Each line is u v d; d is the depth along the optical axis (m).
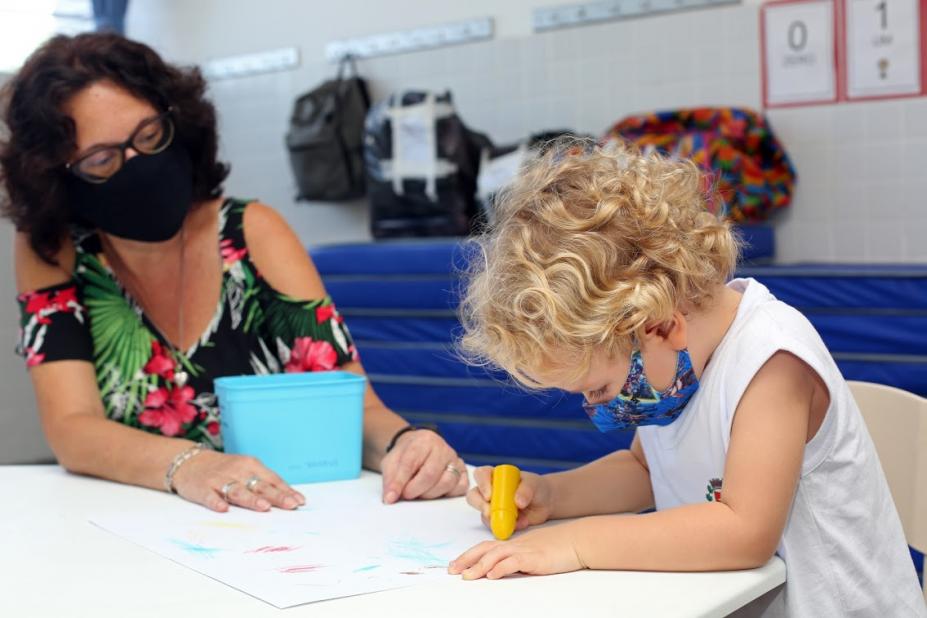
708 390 1.09
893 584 1.11
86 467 1.50
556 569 0.97
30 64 1.58
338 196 4.27
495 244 1.06
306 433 1.45
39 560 1.06
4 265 2.71
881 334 2.81
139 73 1.60
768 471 0.99
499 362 1.04
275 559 1.04
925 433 1.25
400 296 3.52
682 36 3.73
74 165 1.57
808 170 3.53
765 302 1.10
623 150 1.18
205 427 1.70
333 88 4.25
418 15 4.34
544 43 4.03
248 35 4.84
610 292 0.97
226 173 1.83
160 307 1.73
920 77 3.32
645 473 1.32
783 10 3.52
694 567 0.97
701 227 1.06
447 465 1.35
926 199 3.35
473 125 4.23
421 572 0.98
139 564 1.03
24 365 2.78
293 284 1.73
